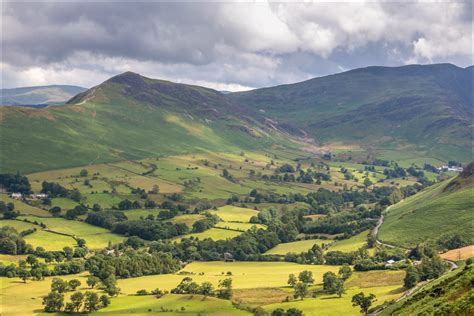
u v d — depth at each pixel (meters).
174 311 171.25
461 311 78.12
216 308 172.88
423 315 87.81
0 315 165.25
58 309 172.75
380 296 164.75
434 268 171.88
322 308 161.50
